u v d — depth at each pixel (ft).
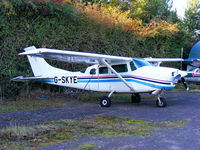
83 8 40.45
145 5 59.88
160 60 35.96
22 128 16.21
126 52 43.70
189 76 46.34
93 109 25.55
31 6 32.45
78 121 19.15
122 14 46.55
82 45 38.06
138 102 30.40
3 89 31.68
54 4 34.58
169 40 50.72
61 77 32.07
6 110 24.43
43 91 36.24
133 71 27.37
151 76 26.14
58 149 12.36
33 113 23.06
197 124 17.85
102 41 40.06
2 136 14.58
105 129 16.46
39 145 12.99
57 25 35.53
